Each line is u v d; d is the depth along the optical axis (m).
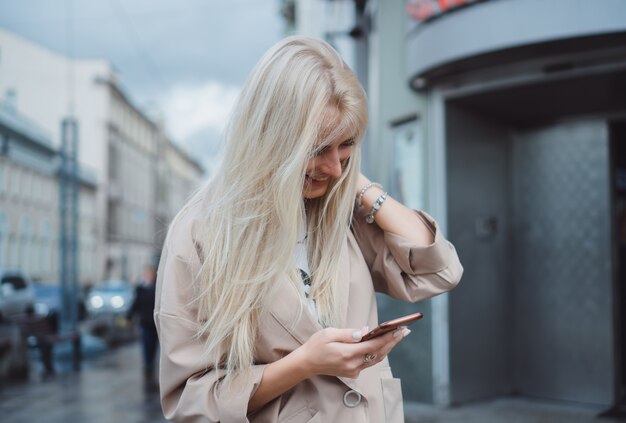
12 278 15.14
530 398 5.24
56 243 37.12
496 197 5.39
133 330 16.55
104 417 5.99
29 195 33.53
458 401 5.03
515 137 5.52
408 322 1.09
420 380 5.20
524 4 4.14
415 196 5.40
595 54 4.29
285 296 1.23
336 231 1.31
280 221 1.19
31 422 5.78
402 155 5.65
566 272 5.14
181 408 1.20
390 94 5.80
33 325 9.65
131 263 53.78
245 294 1.21
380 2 6.06
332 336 1.13
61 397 7.15
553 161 5.26
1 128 29.88
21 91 41.62
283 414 1.23
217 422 1.17
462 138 5.19
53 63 42.25
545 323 5.25
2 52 41.16
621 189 5.11
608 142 4.98
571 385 5.07
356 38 7.42
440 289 1.39
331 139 1.19
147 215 59.41
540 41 4.09
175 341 1.22
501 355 5.36
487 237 5.32
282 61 1.20
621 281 5.10
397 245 1.38
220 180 1.26
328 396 1.23
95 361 10.87
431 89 5.18
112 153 48.25
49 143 35.84
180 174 74.38
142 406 6.54
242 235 1.21
